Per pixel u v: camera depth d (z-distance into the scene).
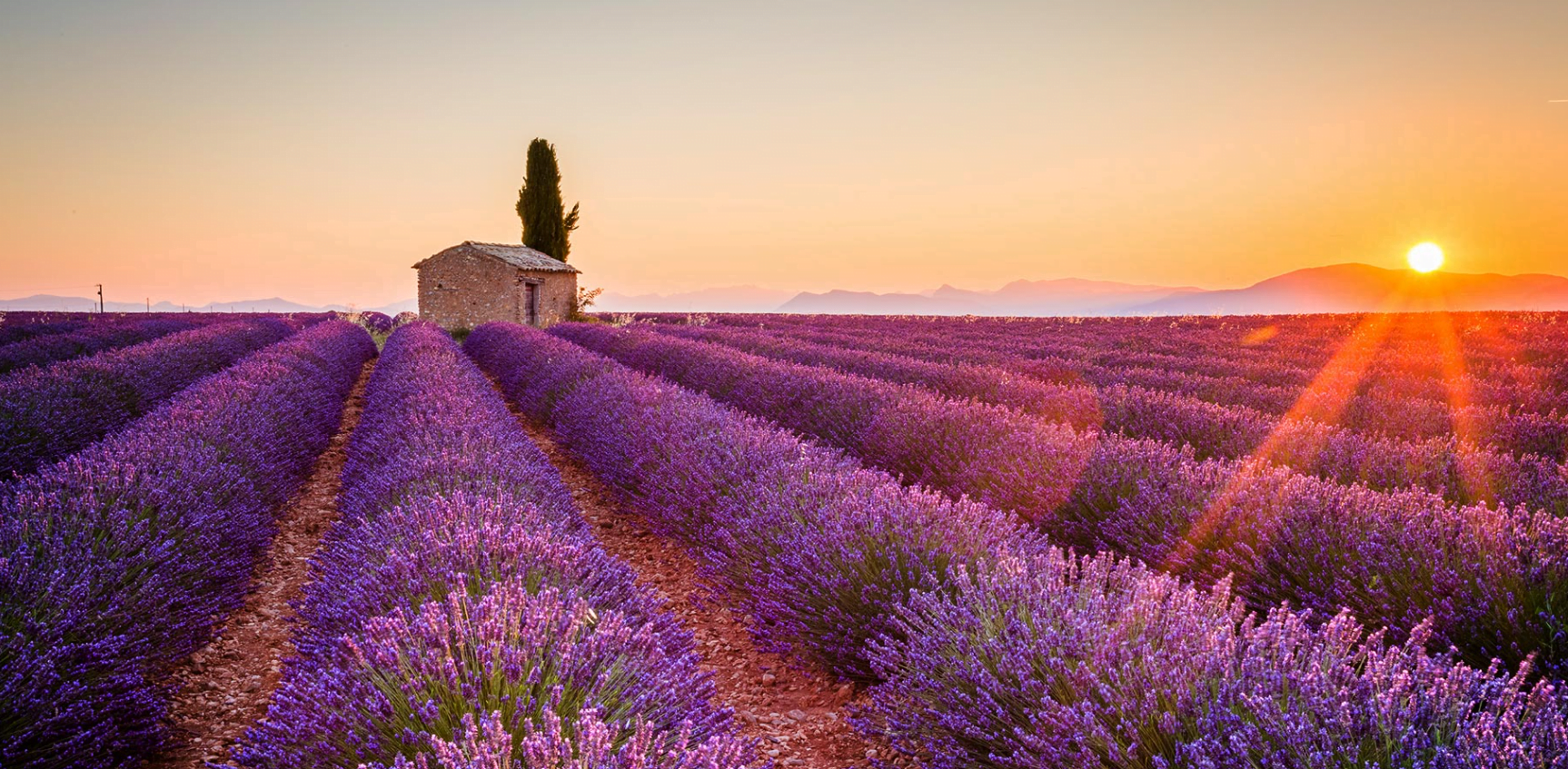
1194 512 4.36
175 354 14.19
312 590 3.86
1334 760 1.87
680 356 15.15
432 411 8.16
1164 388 11.12
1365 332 20.70
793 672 3.96
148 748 3.02
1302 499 4.05
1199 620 2.59
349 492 6.08
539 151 48.31
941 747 2.71
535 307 37.53
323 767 2.22
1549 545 3.21
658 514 6.21
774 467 5.43
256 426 7.32
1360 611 3.42
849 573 3.82
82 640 3.04
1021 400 9.16
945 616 3.10
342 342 20.86
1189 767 2.01
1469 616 3.08
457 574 2.91
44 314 44.91
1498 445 6.57
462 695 2.26
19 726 2.56
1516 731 1.78
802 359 16.34
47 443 7.24
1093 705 2.34
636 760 1.89
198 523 4.45
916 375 12.05
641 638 2.80
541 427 12.13
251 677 3.88
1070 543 4.96
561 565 3.43
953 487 5.95
